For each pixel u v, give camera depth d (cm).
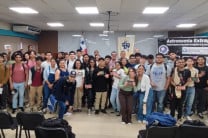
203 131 315
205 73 623
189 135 321
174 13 791
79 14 827
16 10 762
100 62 657
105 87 659
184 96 583
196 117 634
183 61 576
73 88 641
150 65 622
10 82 634
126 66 658
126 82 564
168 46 889
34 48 1388
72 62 694
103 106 665
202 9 719
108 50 1420
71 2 634
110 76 677
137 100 607
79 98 673
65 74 621
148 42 1409
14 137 474
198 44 820
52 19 959
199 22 1018
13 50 1118
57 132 307
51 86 618
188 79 575
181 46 856
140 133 373
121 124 569
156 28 1253
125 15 838
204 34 1220
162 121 356
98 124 566
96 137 482
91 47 1430
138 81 582
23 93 650
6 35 1050
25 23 1101
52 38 1428
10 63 649
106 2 624
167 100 635
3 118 377
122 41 1166
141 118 589
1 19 967
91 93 670
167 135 326
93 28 1272
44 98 654
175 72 573
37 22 1059
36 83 664
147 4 649
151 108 577
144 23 1054
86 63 684
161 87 571
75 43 1431
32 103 671
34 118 365
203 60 626
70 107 645
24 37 1236
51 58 668
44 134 312
